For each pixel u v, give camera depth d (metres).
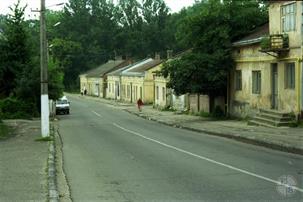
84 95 110.69
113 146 22.34
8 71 47.34
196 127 32.06
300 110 28.00
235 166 15.38
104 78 100.00
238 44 36.09
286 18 29.22
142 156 18.42
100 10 132.12
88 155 19.08
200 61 37.34
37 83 46.84
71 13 130.38
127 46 126.12
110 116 51.38
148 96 72.88
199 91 38.25
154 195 11.20
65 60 115.81
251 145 22.14
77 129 34.22
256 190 11.43
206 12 38.22
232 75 37.91
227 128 30.06
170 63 38.53
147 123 40.19
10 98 46.78
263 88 32.72
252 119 32.47
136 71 77.88
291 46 28.59
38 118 46.09
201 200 10.52
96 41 125.25
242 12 38.25
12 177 13.35
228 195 10.95
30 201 10.39
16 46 47.56
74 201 10.80
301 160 16.80
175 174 14.05
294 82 28.62
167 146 21.94
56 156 18.84
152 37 125.19
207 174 13.91
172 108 56.16
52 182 12.59
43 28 25.27
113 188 12.17
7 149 20.59
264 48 29.94
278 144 20.39
